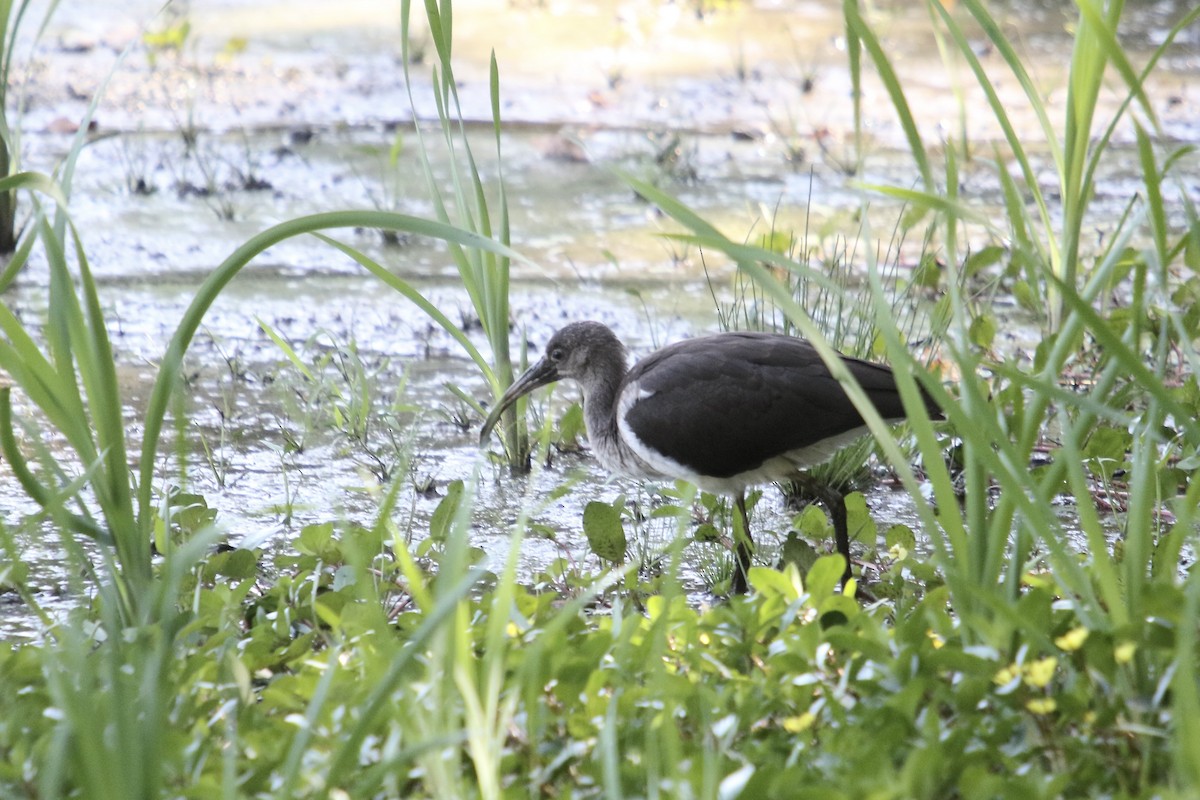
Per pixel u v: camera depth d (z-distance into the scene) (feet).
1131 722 20.77
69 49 75.41
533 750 20.75
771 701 21.94
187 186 58.54
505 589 19.80
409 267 52.80
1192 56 74.90
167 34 72.64
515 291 49.93
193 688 23.25
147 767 18.16
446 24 35.45
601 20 83.30
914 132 23.68
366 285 51.13
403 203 57.47
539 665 21.95
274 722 22.26
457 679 19.21
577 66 75.15
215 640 25.18
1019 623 20.74
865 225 22.30
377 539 27.37
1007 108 68.23
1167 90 69.92
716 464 33.06
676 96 70.95
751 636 24.47
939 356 41.19
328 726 21.20
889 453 21.58
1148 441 22.72
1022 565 23.70
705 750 19.29
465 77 73.31
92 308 24.59
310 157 62.75
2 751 21.25
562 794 19.86
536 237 54.75
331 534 30.42
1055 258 36.96
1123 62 21.75
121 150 62.54
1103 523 35.37
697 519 36.32
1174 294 42.55
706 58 76.64
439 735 18.33
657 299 49.44
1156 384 20.88
